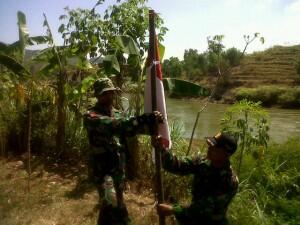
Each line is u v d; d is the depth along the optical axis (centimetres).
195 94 720
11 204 579
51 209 580
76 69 843
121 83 803
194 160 354
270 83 5003
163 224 364
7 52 730
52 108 871
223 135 335
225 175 336
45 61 788
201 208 335
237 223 548
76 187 676
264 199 633
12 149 876
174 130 752
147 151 730
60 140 827
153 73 404
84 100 842
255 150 670
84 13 820
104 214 422
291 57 5909
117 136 432
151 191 689
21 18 741
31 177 716
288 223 580
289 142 819
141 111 755
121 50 761
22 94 792
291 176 701
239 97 4059
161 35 805
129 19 807
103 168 426
